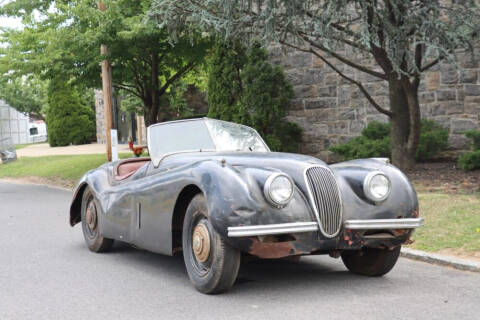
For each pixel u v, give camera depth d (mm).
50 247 7465
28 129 58438
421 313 4348
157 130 6461
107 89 16781
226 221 4555
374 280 5484
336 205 4941
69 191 16125
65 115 39219
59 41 16094
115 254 6969
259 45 16719
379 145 13875
